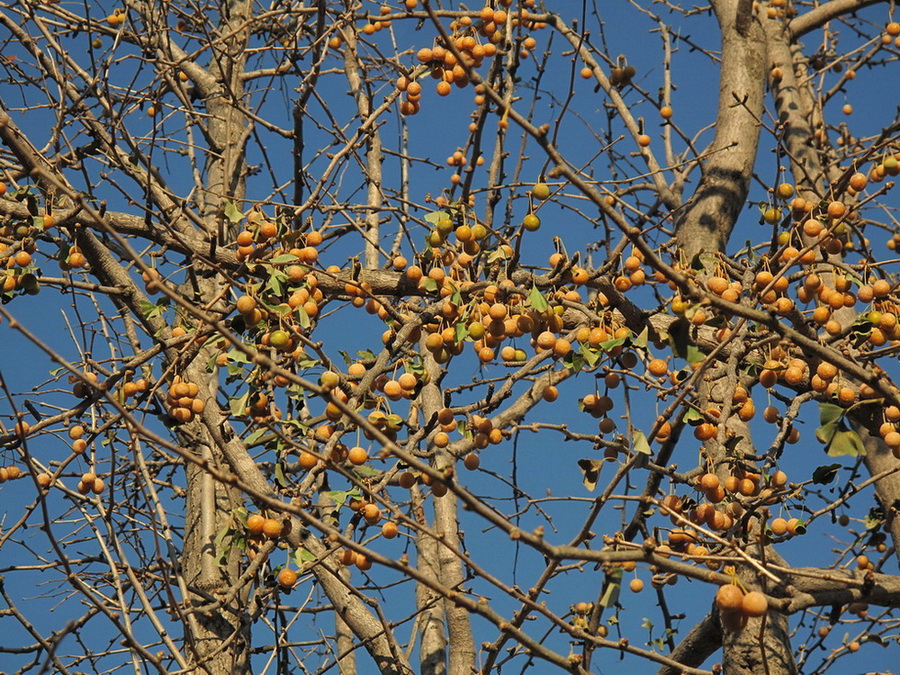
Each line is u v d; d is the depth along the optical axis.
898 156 4.45
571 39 7.30
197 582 6.11
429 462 5.64
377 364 4.02
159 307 4.91
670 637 5.74
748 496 4.18
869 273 4.33
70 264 5.23
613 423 4.30
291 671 6.27
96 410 5.56
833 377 4.18
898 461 5.78
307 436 4.29
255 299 4.09
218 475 3.07
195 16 7.77
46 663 3.10
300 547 4.35
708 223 6.43
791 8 8.61
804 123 7.96
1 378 3.48
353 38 6.69
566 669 3.63
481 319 4.06
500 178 6.77
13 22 6.22
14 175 5.90
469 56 4.88
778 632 4.82
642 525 4.27
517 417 4.81
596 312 4.20
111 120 5.80
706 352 4.67
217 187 7.38
